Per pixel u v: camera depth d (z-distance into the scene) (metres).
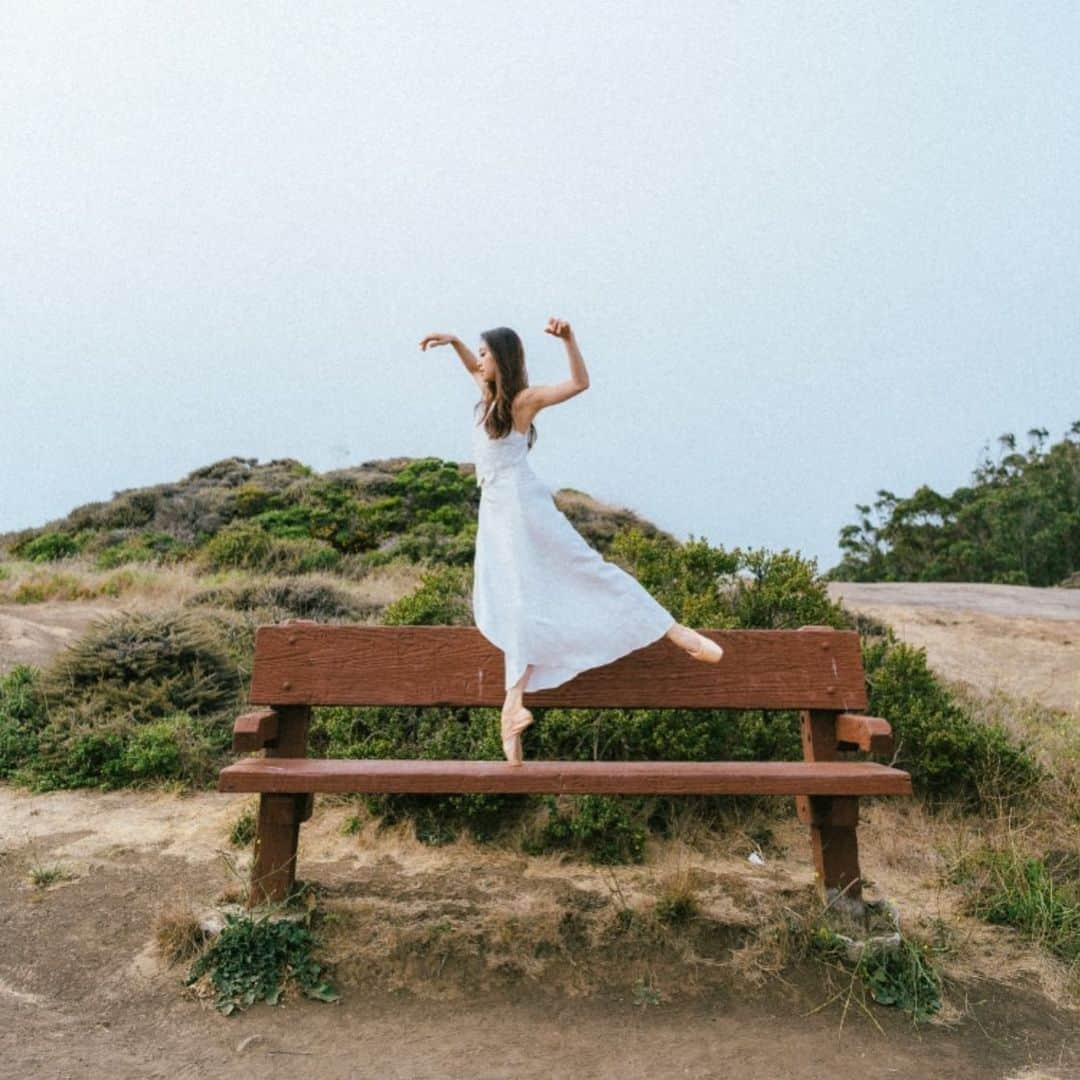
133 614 7.52
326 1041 2.97
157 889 4.16
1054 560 37.94
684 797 5.05
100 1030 3.01
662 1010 3.21
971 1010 3.31
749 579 6.66
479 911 3.81
